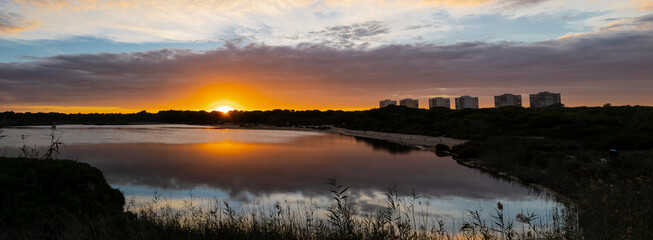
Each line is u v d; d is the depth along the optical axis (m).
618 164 17.77
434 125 70.81
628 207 6.85
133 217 7.66
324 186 17.44
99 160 27.91
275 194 15.56
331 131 91.94
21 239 5.36
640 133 33.84
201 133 79.19
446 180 19.47
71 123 158.12
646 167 14.23
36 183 7.38
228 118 170.25
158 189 16.56
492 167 23.58
